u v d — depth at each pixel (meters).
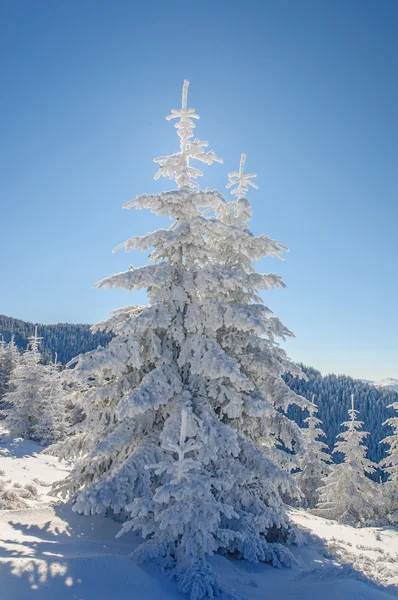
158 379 9.40
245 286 11.34
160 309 10.20
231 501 9.15
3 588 4.91
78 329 177.25
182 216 10.98
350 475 27.89
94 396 10.18
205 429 8.89
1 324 170.62
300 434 10.79
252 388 9.47
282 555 8.79
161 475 8.96
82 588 5.38
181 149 11.62
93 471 10.16
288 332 11.73
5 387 49.91
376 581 8.16
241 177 13.22
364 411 108.94
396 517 24.88
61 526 9.03
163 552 7.45
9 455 23.95
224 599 6.27
